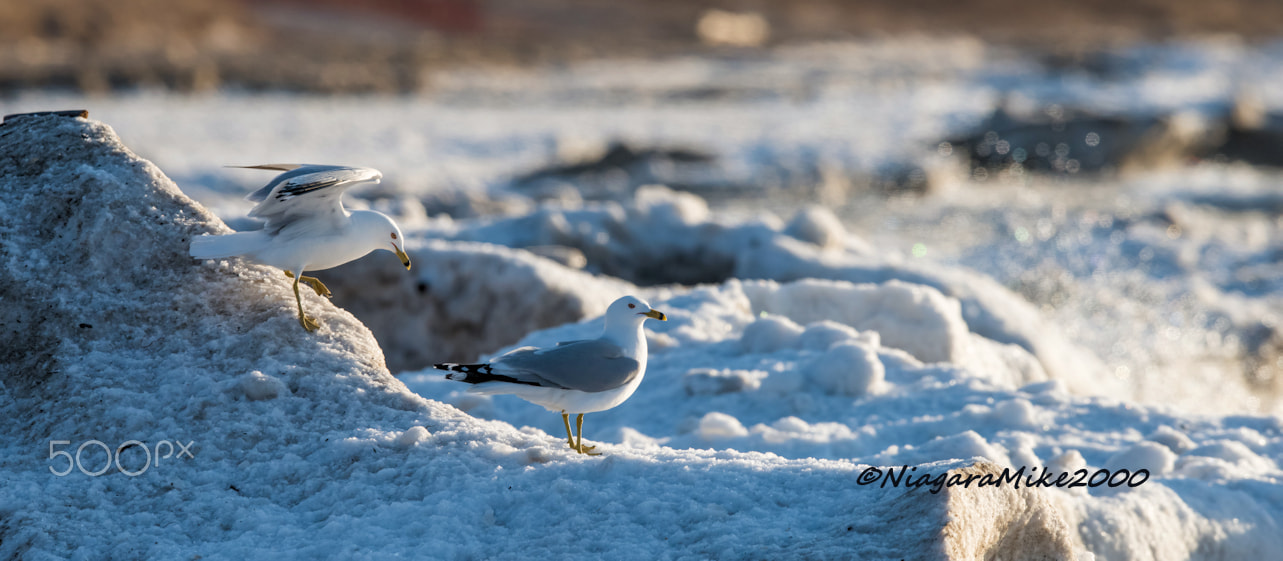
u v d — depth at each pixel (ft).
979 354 42.98
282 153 122.72
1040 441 30.12
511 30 367.04
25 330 21.88
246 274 23.50
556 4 428.15
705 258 60.29
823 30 441.27
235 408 20.97
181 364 21.76
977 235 92.63
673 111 187.01
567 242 59.31
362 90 200.34
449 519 17.97
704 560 16.25
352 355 22.62
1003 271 77.61
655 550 16.74
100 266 22.61
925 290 42.73
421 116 168.04
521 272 44.91
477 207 85.66
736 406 33.12
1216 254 82.69
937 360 41.19
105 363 21.59
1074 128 140.15
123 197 23.24
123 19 276.00
